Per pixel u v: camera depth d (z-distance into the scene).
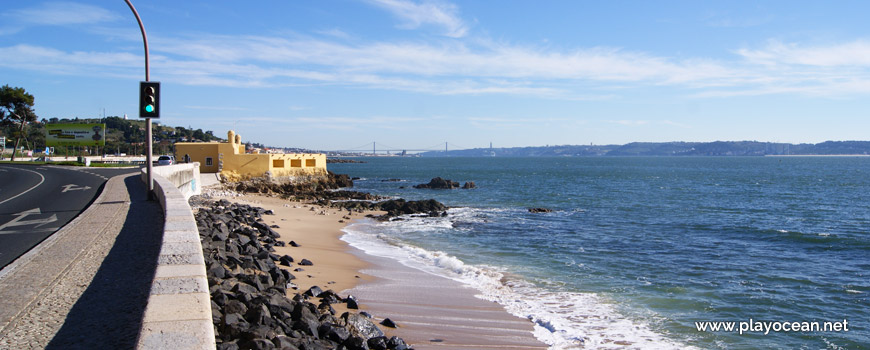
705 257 21.20
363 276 15.95
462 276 16.58
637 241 25.16
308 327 8.84
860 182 82.12
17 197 22.34
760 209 41.81
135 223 13.67
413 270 17.22
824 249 23.47
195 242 8.70
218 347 6.41
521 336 11.20
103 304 7.09
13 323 6.33
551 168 155.00
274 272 13.33
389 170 142.50
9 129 96.56
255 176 53.16
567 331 11.70
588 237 26.28
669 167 164.12
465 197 53.94
